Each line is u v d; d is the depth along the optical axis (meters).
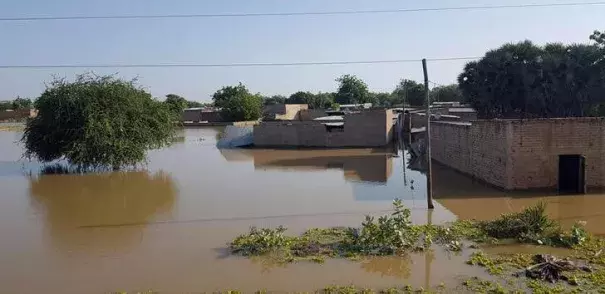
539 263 10.40
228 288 9.92
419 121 43.28
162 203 18.95
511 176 18.30
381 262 11.11
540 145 18.16
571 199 17.02
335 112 59.44
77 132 26.55
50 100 26.92
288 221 15.23
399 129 42.97
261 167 28.81
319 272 10.62
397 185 21.28
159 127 29.77
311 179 23.66
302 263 11.18
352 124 39.81
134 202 19.36
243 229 14.47
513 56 37.84
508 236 12.53
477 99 39.75
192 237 13.81
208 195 20.27
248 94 74.94
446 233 12.69
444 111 46.19
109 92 27.31
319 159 32.12
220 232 14.23
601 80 34.56
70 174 27.27
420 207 16.58
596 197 17.20
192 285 10.15
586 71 34.81
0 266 11.82
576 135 18.09
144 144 28.73
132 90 28.81
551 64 35.88
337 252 11.84
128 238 14.02
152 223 15.70
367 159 31.50
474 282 9.73
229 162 31.67
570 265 10.16
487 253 11.43
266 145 41.81
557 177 18.27
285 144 41.44
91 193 21.59
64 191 22.23
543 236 12.19
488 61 38.53
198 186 22.62
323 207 17.14
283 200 18.66
